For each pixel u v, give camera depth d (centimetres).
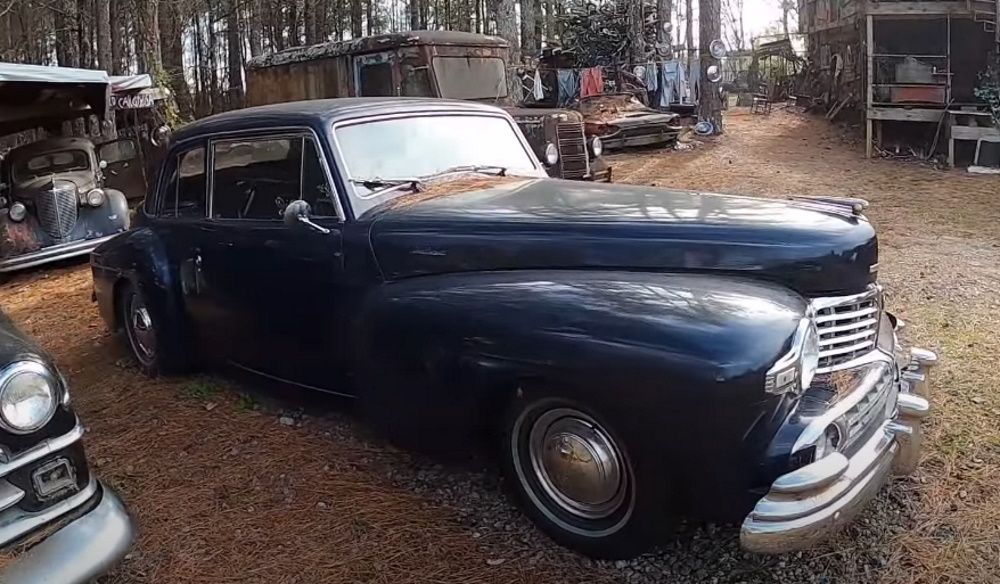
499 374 304
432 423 340
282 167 411
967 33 1562
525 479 322
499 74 1140
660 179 1277
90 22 2256
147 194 515
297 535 336
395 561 315
